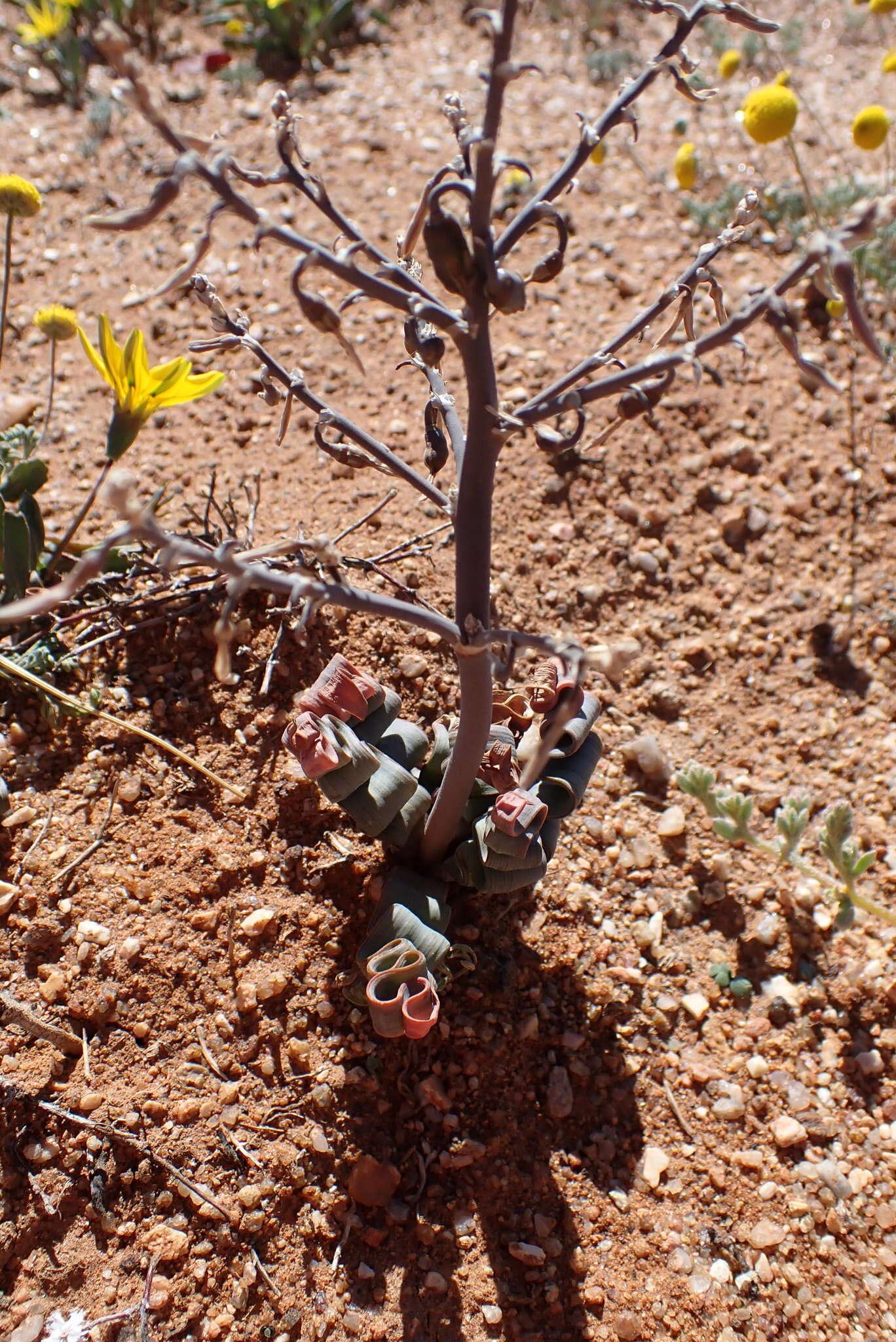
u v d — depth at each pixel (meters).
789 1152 0.31
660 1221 0.30
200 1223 0.28
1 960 0.29
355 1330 0.28
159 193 0.23
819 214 0.45
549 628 0.37
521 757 0.30
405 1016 0.27
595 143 0.25
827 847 0.33
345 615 0.34
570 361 0.41
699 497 0.39
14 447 0.36
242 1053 0.30
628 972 0.32
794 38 0.54
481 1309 0.29
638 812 0.35
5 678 0.32
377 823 0.29
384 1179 0.30
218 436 0.38
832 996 0.33
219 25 0.53
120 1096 0.29
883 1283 0.30
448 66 0.52
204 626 0.33
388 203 0.45
